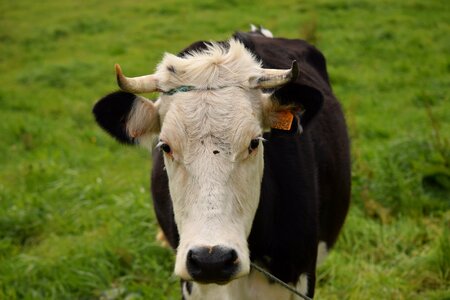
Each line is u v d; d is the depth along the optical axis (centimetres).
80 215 710
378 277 550
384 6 1553
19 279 593
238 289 396
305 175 407
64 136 980
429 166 684
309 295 426
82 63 1338
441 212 639
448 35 1331
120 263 608
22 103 1145
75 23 1656
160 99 354
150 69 1265
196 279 305
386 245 605
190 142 325
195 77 343
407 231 615
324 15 1521
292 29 1404
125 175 820
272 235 391
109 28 1619
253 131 331
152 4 1778
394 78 1126
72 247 633
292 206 396
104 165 865
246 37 443
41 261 614
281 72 342
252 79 344
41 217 711
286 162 398
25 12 1848
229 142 324
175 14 1675
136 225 654
